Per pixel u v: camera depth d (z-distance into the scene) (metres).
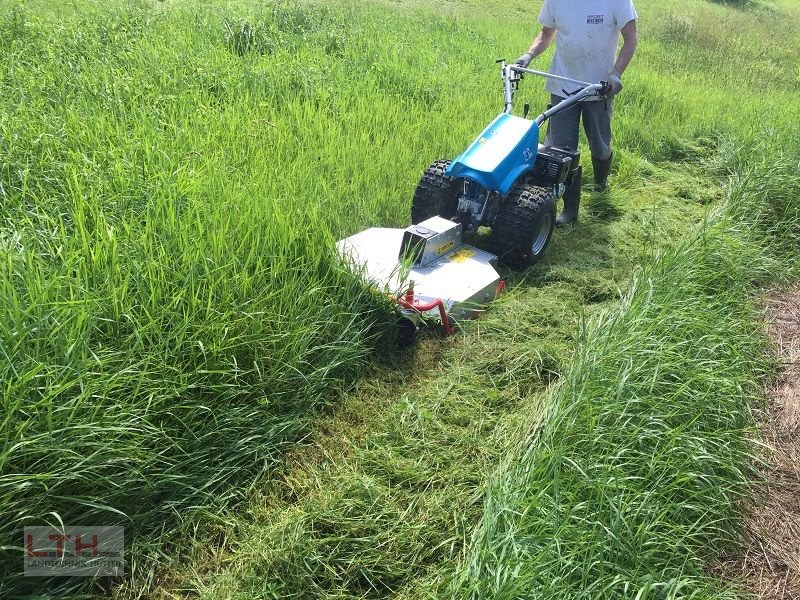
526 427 3.39
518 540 2.60
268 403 3.24
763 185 6.09
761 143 7.34
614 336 3.73
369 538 2.78
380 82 7.70
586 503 2.77
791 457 3.53
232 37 7.97
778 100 10.31
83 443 2.53
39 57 6.41
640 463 3.08
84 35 7.06
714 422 3.48
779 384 4.06
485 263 4.50
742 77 12.38
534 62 9.89
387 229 4.70
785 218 5.94
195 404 3.03
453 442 3.34
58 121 4.94
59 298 2.98
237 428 3.13
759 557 2.96
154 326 3.01
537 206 4.70
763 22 18.59
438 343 4.07
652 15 17.55
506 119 5.02
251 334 3.31
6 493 2.32
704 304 4.34
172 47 7.25
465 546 2.76
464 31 11.20
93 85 5.70
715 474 3.21
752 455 3.38
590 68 5.72
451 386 3.69
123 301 3.10
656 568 2.71
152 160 4.55
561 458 2.92
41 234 3.47
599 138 6.02
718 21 17.22
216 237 3.54
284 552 2.66
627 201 6.43
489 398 3.64
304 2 10.66
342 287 3.85
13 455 2.43
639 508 2.76
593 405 3.28
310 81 6.98
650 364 3.57
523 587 2.41
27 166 4.11
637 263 5.28
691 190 6.82
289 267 3.74
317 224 3.94
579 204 5.86
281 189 4.50
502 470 3.07
